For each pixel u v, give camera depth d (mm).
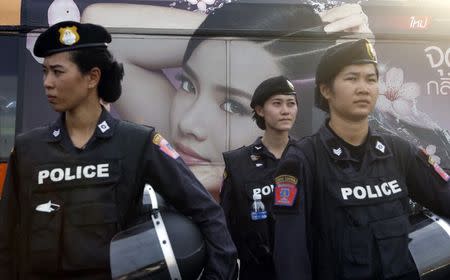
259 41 4230
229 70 4184
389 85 4383
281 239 1611
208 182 4098
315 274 1634
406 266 1540
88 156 1479
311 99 4250
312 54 4289
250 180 2582
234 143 4145
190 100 4133
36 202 1453
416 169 1683
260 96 2705
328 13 4348
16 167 1537
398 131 4367
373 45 4391
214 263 1514
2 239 1540
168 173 1532
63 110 1511
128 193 1487
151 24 4133
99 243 1431
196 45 4168
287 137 2756
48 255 1421
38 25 4031
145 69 4105
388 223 1556
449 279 1577
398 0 4477
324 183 1615
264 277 2521
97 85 1555
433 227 1629
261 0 4281
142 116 4078
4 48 4012
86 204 1438
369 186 1591
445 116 4410
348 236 1555
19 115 3980
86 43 1500
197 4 4199
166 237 1441
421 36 4445
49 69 1507
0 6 4031
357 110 1604
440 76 4441
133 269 1393
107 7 4098
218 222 1558
